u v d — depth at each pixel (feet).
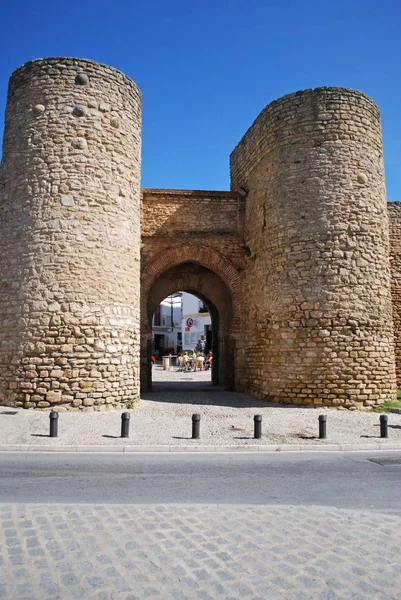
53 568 13.34
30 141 44.88
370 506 19.99
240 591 12.28
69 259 43.50
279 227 52.60
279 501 20.43
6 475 24.09
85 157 45.06
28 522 16.79
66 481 23.11
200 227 63.57
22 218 44.29
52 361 42.22
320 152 50.70
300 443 32.73
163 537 15.65
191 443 31.91
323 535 16.07
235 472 25.43
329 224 49.49
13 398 42.60
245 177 63.72
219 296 68.95
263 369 54.03
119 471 25.29
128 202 48.19
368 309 49.24
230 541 15.42
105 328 44.39
